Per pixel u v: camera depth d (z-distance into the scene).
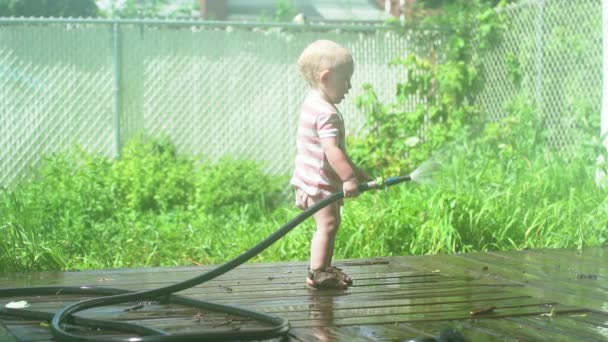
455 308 4.41
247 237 8.56
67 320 4.05
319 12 19.84
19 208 8.08
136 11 18.47
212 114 11.77
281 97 11.94
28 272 6.36
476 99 11.97
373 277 5.61
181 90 11.68
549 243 7.57
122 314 4.33
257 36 11.84
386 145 11.63
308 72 5.23
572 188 8.03
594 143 9.15
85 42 11.43
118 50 11.46
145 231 9.05
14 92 11.25
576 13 10.35
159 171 11.05
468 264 6.23
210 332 3.59
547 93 10.78
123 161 11.05
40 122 11.33
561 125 10.51
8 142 11.24
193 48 11.70
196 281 4.40
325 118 5.03
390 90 12.14
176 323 4.09
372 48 12.07
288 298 4.82
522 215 8.05
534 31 10.98
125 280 5.71
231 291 5.12
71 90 11.41
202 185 10.85
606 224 7.70
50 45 11.34
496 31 11.63
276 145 11.95
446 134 11.37
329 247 5.17
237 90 11.83
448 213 7.77
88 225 8.85
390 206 8.22
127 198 10.65
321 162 5.10
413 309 4.40
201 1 19.69
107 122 11.52
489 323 4.02
